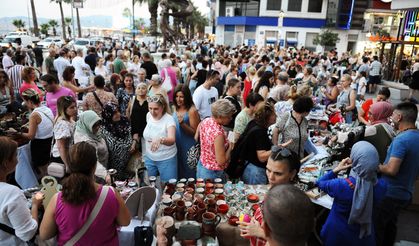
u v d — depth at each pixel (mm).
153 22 21141
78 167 1886
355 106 5980
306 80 8500
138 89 4500
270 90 6312
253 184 3283
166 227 2305
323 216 3395
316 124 5457
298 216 1264
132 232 2494
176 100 3904
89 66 9789
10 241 1983
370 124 3561
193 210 2611
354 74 14133
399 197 2947
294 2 34594
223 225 2504
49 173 3002
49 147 4043
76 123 3490
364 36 33906
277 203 1300
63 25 47375
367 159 2229
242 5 37750
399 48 15875
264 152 3145
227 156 3283
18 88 7078
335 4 34344
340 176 2818
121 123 3660
